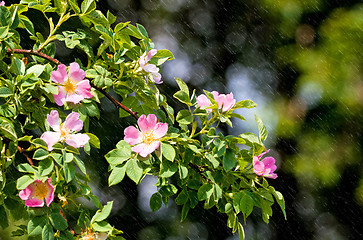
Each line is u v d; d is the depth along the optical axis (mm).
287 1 11766
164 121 3373
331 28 11523
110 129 9664
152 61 3232
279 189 11438
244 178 3039
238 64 12070
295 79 11766
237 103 3117
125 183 10438
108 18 3320
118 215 10734
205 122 3160
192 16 11930
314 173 11133
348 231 11602
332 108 11188
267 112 11766
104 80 3094
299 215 11469
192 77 11797
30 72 2908
